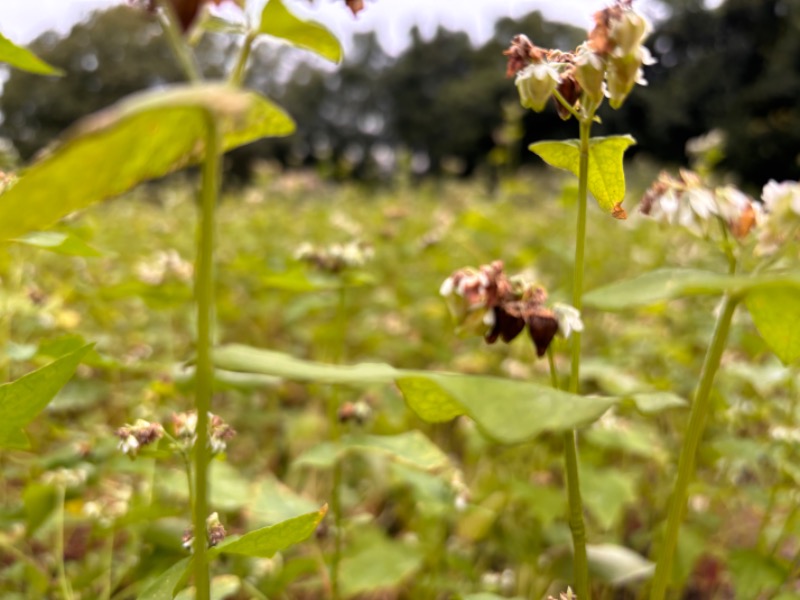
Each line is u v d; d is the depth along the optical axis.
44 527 0.20
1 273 0.28
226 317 0.36
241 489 0.18
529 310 0.10
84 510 0.20
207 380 0.08
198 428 0.08
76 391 0.22
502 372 0.31
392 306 0.40
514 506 0.23
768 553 0.19
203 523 0.08
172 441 0.14
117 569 0.20
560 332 0.10
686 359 0.31
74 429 0.25
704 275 0.09
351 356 0.39
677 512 0.10
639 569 0.19
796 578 0.19
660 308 0.19
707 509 0.24
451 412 0.09
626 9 0.10
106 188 0.07
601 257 0.53
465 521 0.22
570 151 0.12
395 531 0.27
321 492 0.26
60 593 0.19
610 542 0.22
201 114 0.07
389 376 0.07
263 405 0.32
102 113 0.05
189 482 0.14
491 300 0.10
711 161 0.45
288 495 0.18
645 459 0.30
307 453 0.18
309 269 0.26
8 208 0.06
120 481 0.24
